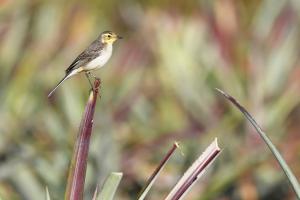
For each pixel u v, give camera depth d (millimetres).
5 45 14172
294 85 12859
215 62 13492
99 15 19984
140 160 11633
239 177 10969
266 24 14289
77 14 16391
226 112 12773
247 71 13062
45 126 12102
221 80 13125
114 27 20297
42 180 11039
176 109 12930
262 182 11523
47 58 14539
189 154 11617
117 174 6152
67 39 15531
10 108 12938
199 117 12711
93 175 10906
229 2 14562
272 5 14461
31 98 13258
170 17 14961
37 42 14891
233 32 14109
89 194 10680
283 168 5996
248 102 12500
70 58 15070
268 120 12219
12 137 12023
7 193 10562
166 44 13820
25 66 13758
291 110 12500
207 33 14148
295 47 13961
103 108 12242
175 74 13438
